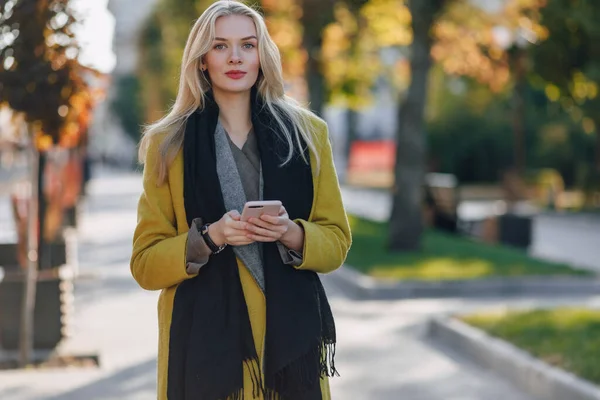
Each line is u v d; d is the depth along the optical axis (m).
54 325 9.89
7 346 9.91
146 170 3.82
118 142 105.12
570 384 7.43
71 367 9.26
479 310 11.47
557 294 14.35
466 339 9.77
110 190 49.28
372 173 66.88
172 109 3.93
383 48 29.16
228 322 3.69
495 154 49.41
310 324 3.73
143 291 14.38
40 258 10.16
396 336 10.76
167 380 3.76
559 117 43.50
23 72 8.72
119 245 21.73
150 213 3.80
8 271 10.15
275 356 3.69
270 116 3.86
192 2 31.19
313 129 3.93
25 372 8.89
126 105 92.19
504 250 19.33
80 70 8.90
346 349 9.97
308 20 24.17
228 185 3.80
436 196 26.12
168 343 3.81
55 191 13.72
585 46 15.23
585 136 44.53
